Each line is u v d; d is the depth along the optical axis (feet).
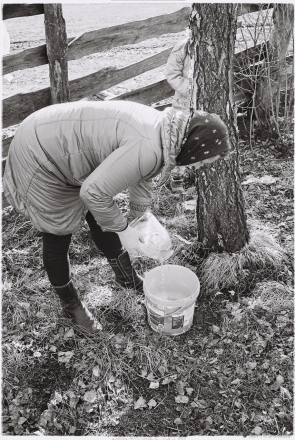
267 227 12.27
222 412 8.17
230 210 10.54
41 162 7.43
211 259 10.92
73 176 7.61
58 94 12.48
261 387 8.50
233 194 10.41
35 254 11.79
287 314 9.90
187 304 8.94
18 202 8.09
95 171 6.95
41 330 9.68
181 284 10.14
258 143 16.97
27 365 8.99
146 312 10.08
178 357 9.12
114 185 6.96
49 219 7.94
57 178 7.63
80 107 7.39
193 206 13.28
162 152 6.95
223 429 7.93
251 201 13.56
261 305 10.09
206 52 9.13
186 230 12.23
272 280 10.73
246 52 16.33
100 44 13.48
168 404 8.34
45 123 7.38
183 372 8.86
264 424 7.97
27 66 11.91
